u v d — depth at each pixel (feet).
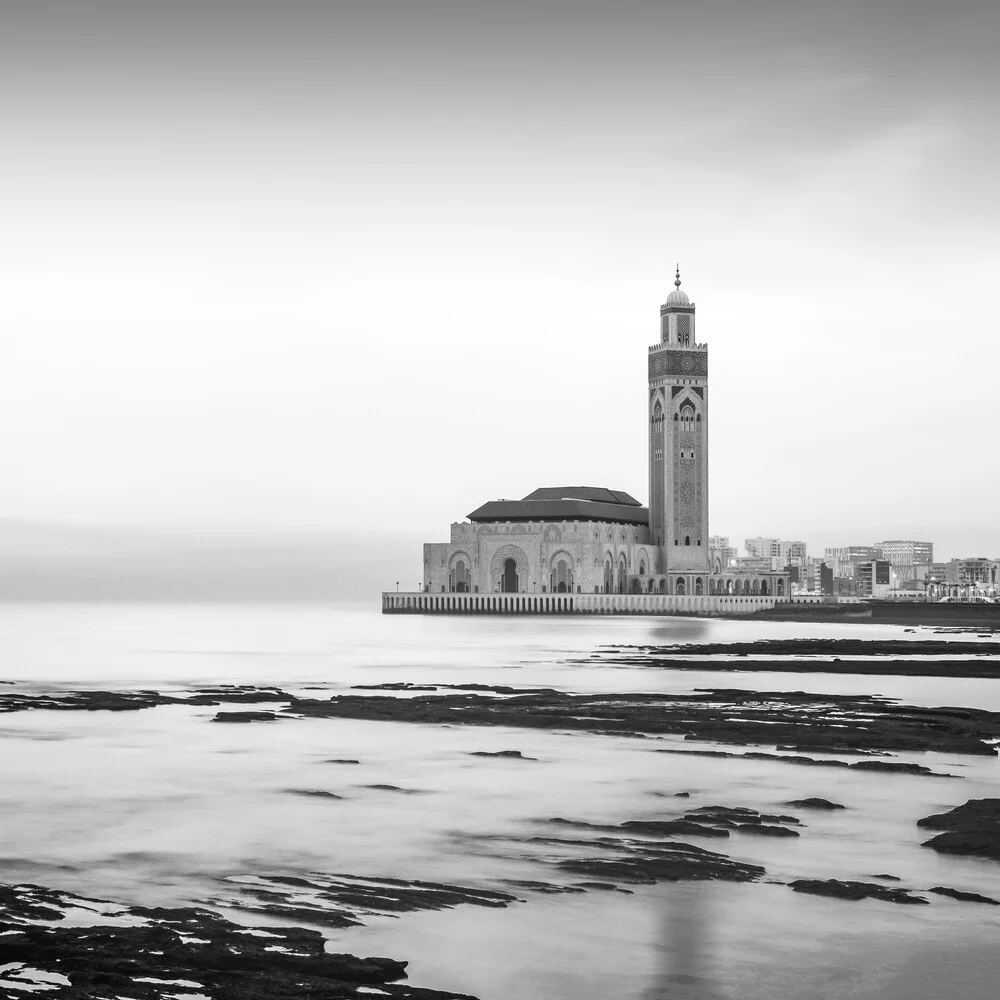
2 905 157.17
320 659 639.76
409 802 227.61
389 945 144.97
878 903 160.97
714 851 189.26
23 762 276.62
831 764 269.44
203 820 212.23
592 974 136.46
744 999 129.80
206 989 126.11
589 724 332.60
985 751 286.05
